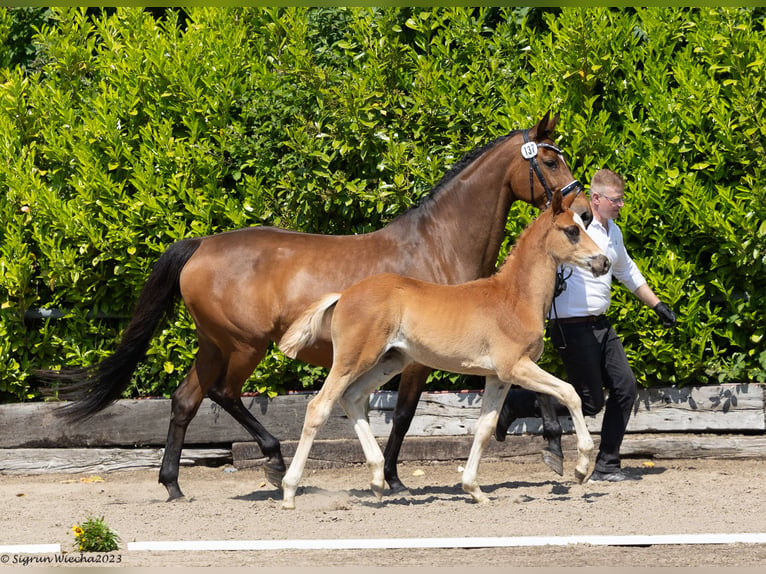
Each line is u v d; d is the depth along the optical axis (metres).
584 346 10.37
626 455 12.15
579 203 9.89
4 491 11.42
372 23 12.71
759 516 8.62
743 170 12.01
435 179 12.11
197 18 13.29
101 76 13.37
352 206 12.51
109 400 10.62
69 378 11.37
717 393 12.10
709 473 11.19
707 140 12.16
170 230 12.49
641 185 11.97
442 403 12.41
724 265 12.09
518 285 9.23
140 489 11.39
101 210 12.68
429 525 8.37
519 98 12.59
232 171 12.84
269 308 10.10
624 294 11.89
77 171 12.91
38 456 12.55
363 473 11.98
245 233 10.52
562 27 12.63
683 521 8.41
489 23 13.30
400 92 12.55
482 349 9.09
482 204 10.21
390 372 9.44
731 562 7.08
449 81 12.51
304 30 12.73
